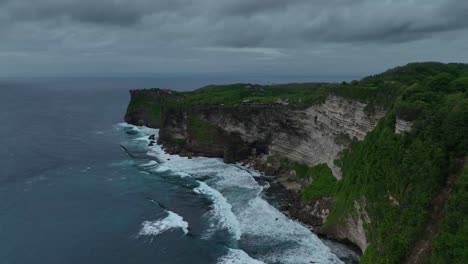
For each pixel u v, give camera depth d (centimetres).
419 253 3700
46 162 9769
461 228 3353
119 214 6438
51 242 5394
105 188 7825
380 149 4869
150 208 6725
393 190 4359
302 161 8431
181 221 6147
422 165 4075
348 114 6725
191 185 8050
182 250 5203
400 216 4103
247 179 8475
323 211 6066
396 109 4766
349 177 5784
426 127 4278
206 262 4909
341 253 5125
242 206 6806
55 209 6619
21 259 4934
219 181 8338
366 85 6812
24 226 5897
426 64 7800
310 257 5031
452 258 3316
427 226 3784
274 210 6612
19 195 7288
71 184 8050
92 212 6506
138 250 5200
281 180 8275
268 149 9750
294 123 8694
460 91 4828
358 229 5034
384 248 4094
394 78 6969
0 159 9931
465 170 3619
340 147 6850
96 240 5472
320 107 7819
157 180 8425
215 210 6619
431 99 4638
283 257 5034
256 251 5197
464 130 3934
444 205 3722
